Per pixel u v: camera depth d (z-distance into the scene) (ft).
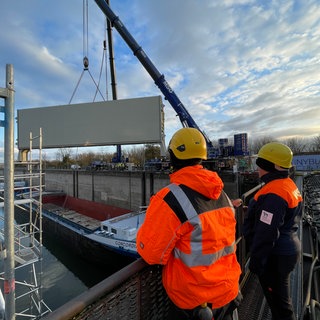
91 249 52.60
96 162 120.37
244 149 70.64
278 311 7.92
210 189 4.90
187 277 4.76
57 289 46.80
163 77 66.33
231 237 5.34
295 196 7.57
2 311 9.98
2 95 8.45
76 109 102.63
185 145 5.34
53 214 80.23
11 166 8.72
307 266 12.76
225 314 6.05
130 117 95.66
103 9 68.08
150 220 4.74
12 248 8.89
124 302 5.30
